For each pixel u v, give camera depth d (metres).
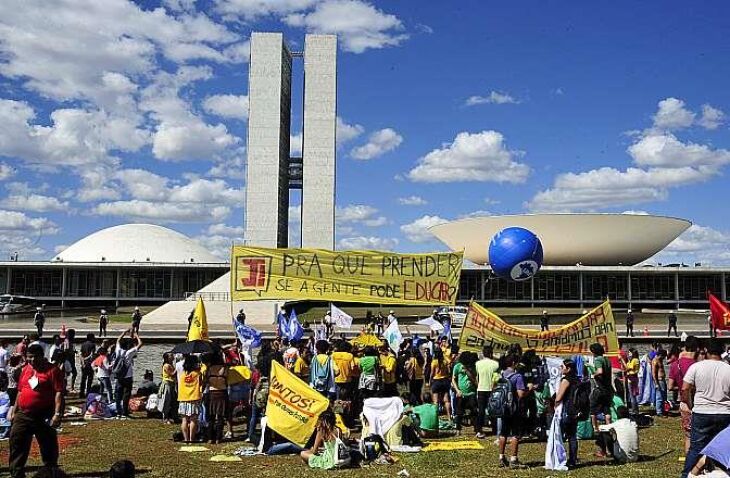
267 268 15.91
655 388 20.28
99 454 13.93
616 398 15.34
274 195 117.19
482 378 15.89
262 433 14.28
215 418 15.30
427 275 16.02
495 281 97.06
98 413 18.75
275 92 119.12
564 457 12.63
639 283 97.56
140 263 95.75
